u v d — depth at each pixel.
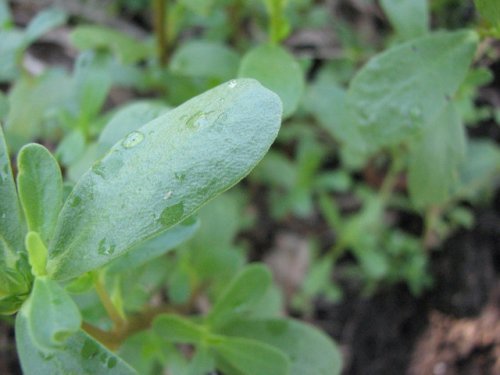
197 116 0.05
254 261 0.13
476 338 0.11
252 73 0.07
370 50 0.12
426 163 0.08
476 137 0.12
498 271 0.12
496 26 0.06
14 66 0.09
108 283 0.07
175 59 0.09
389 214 0.13
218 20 0.12
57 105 0.10
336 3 0.13
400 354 0.12
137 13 0.14
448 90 0.07
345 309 0.12
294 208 0.12
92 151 0.08
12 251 0.05
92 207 0.05
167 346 0.07
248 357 0.07
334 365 0.07
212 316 0.07
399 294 0.12
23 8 0.13
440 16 0.12
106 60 0.09
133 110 0.06
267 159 0.12
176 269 0.09
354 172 0.13
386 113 0.07
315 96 0.10
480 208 0.12
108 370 0.05
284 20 0.08
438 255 0.12
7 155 0.05
